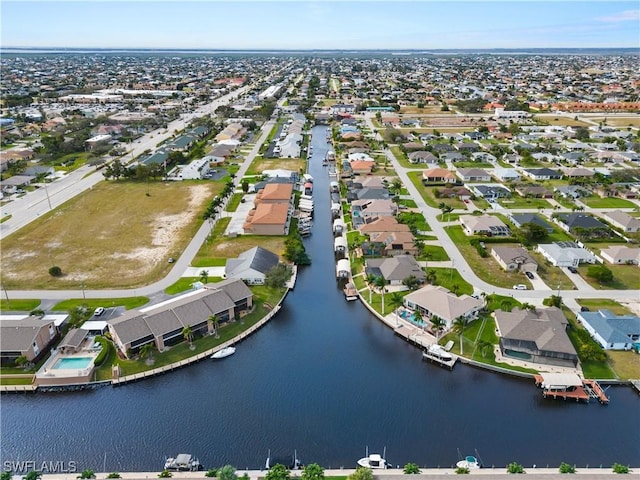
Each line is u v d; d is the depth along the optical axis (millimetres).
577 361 80188
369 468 57719
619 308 95688
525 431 68812
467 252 120938
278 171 184375
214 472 59969
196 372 81500
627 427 69500
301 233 137500
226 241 128500
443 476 58688
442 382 79250
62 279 107250
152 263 115250
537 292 101625
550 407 73562
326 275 115188
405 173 192625
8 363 80125
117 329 81500
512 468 59312
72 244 125688
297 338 91250
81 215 146375
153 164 182125
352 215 145125
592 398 74438
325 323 96125
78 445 67000
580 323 90938
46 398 75688
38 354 81875
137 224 139625
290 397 75750
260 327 94062
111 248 123438
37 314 91938
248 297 96812
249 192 169125
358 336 92062
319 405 74062
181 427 69688
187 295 95500
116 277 108312
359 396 76000
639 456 64500
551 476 58438
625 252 114750
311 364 83812
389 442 67000
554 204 155125
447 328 89875
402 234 123375
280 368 82750
